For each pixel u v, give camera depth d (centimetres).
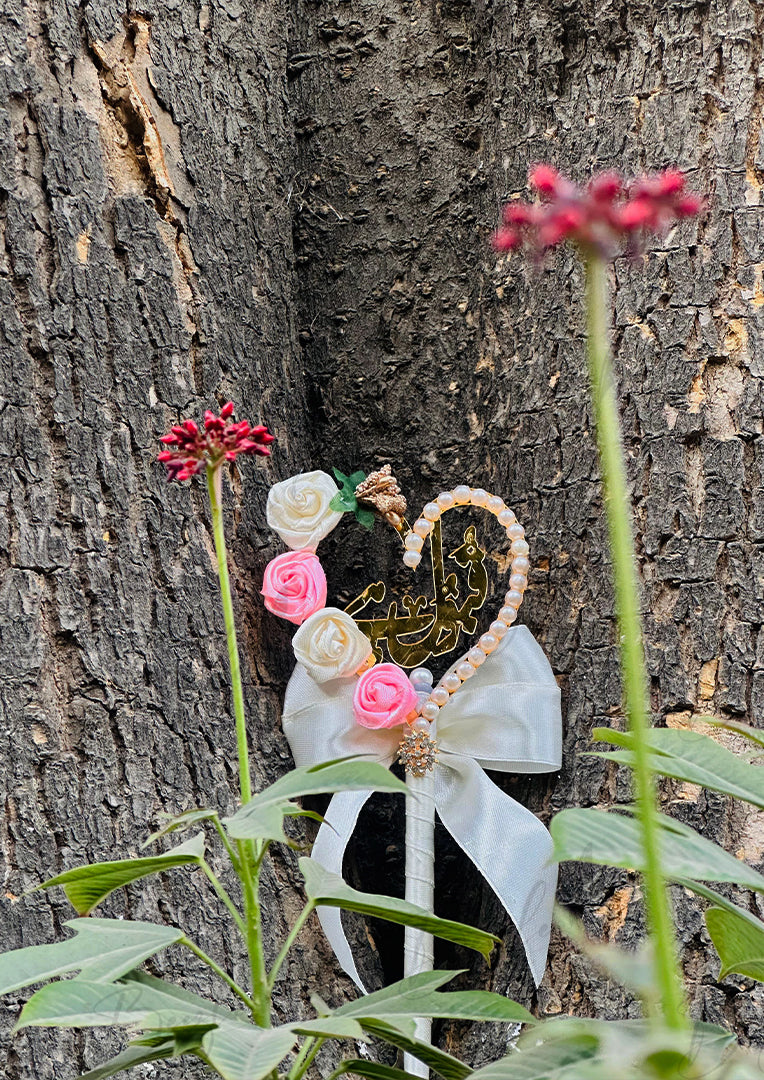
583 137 76
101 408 69
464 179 82
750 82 74
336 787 46
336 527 80
